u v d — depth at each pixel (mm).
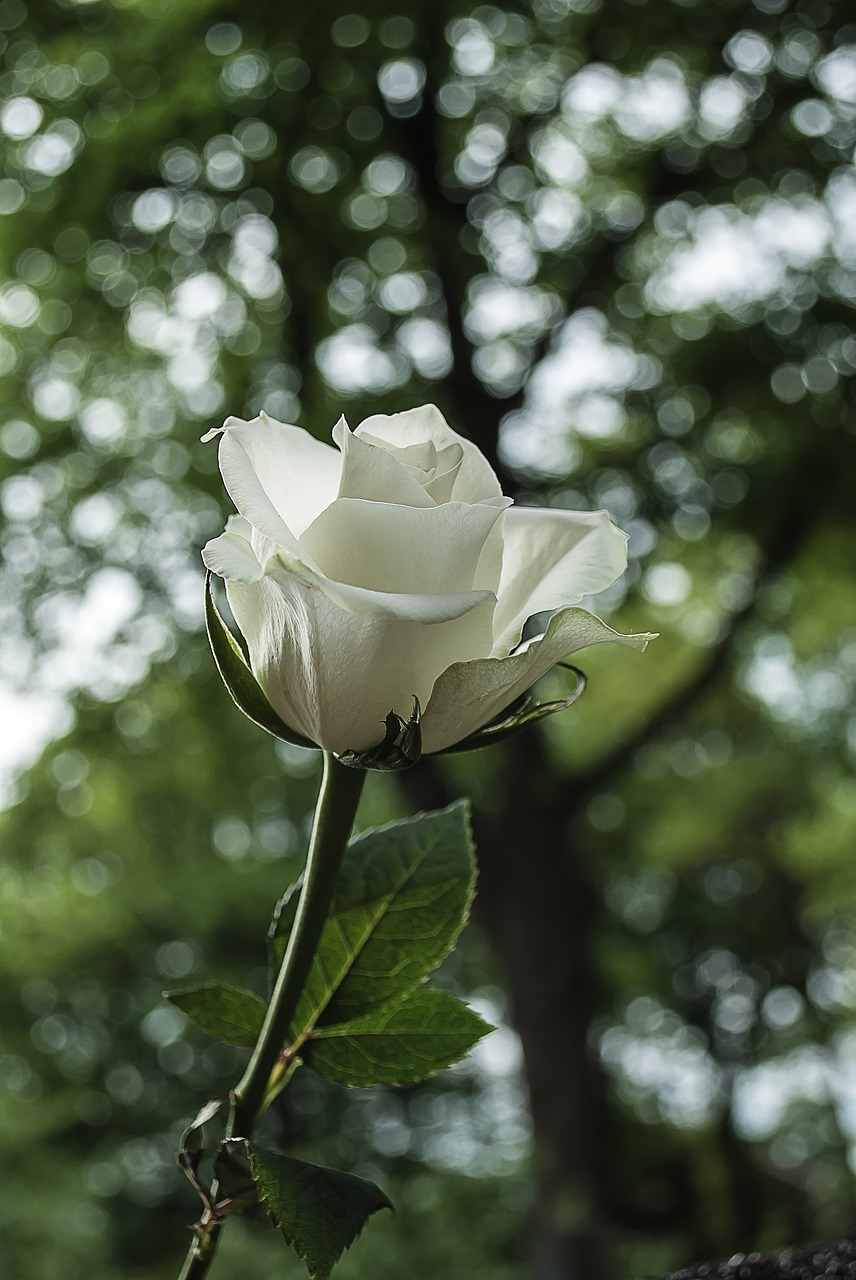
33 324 6906
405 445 594
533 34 6805
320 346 6676
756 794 10195
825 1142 10789
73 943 10367
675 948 11969
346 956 598
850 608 8492
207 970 11641
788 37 6668
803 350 6871
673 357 7125
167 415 7145
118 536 7039
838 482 6867
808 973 11820
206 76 5641
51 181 5875
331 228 6121
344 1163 9938
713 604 8523
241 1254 7285
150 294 6570
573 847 8945
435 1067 585
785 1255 839
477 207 7297
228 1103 527
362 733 510
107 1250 10391
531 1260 7227
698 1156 11164
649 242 7691
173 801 7973
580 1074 7418
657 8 6539
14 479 6887
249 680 530
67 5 6078
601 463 7492
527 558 588
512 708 531
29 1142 9977
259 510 496
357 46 5824
